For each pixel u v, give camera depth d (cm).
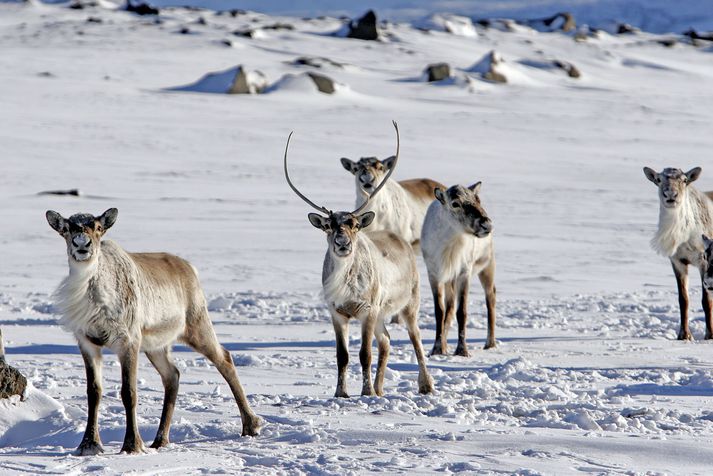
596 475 2452
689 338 6119
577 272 9788
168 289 3048
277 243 11594
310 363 4909
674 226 6206
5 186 16850
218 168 19725
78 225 2809
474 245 5559
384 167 6675
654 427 3188
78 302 2825
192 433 3159
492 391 3984
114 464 2622
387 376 4522
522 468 2522
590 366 4891
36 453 2870
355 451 2780
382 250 4159
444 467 2541
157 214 14025
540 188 18012
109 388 3969
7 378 3284
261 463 2673
